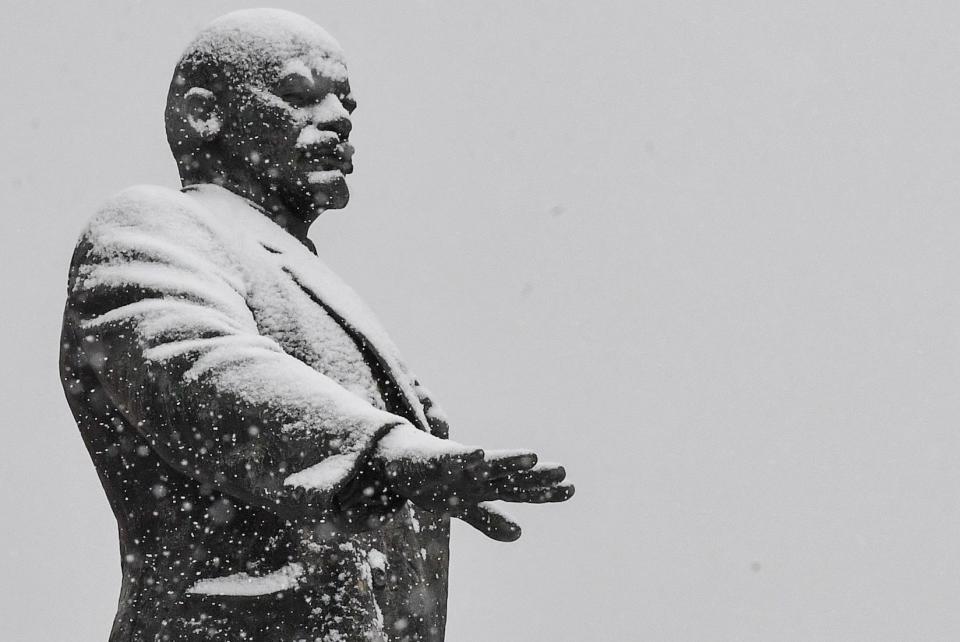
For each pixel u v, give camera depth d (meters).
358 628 15.22
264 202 16.91
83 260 15.49
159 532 15.57
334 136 16.83
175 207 15.77
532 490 13.05
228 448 13.72
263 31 16.94
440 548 16.86
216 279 15.20
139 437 15.70
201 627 15.11
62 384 16.17
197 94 16.92
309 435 13.34
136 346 14.43
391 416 13.34
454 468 12.65
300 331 15.72
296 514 13.41
